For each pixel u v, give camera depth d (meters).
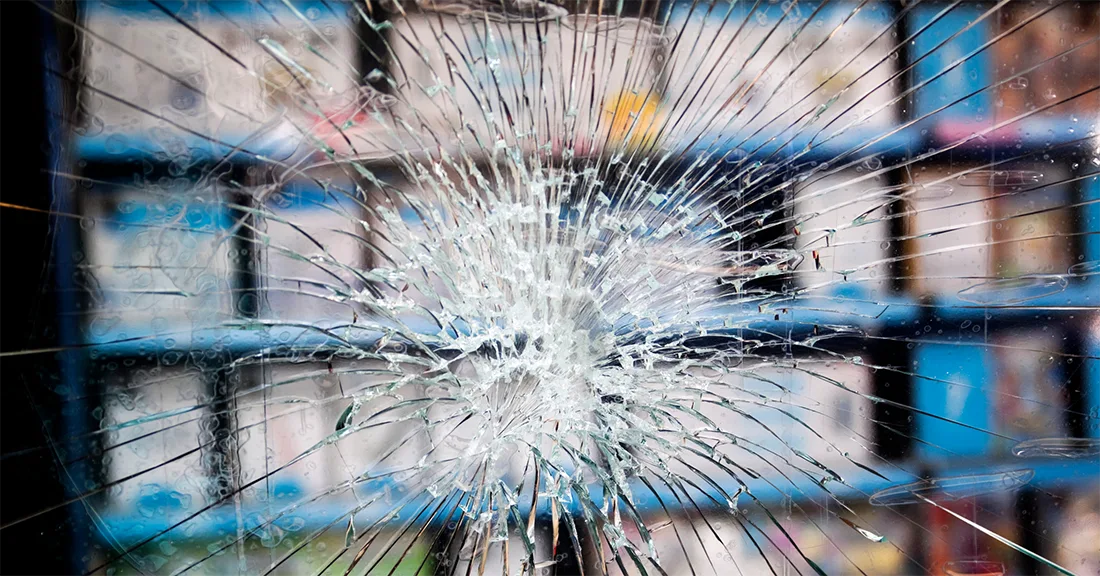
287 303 0.55
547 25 0.57
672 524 0.61
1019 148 0.64
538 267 0.60
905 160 0.63
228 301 0.54
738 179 0.62
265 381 0.56
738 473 0.62
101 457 0.53
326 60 0.54
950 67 0.63
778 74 0.61
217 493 0.56
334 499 0.57
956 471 0.65
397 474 0.58
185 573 0.54
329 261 0.55
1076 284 0.66
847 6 0.61
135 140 0.52
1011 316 0.67
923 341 0.65
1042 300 0.66
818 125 0.62
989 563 0.64
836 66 0.62
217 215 0.53
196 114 0.52
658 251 0.62
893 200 0.64
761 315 0.64
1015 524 0.66
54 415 0.51
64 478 0.52
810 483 0.63
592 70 0.58
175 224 0.53
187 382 0.55
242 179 0.53
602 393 0.61
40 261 0.51
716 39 0.60
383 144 0.55
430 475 0.58
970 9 0.63
